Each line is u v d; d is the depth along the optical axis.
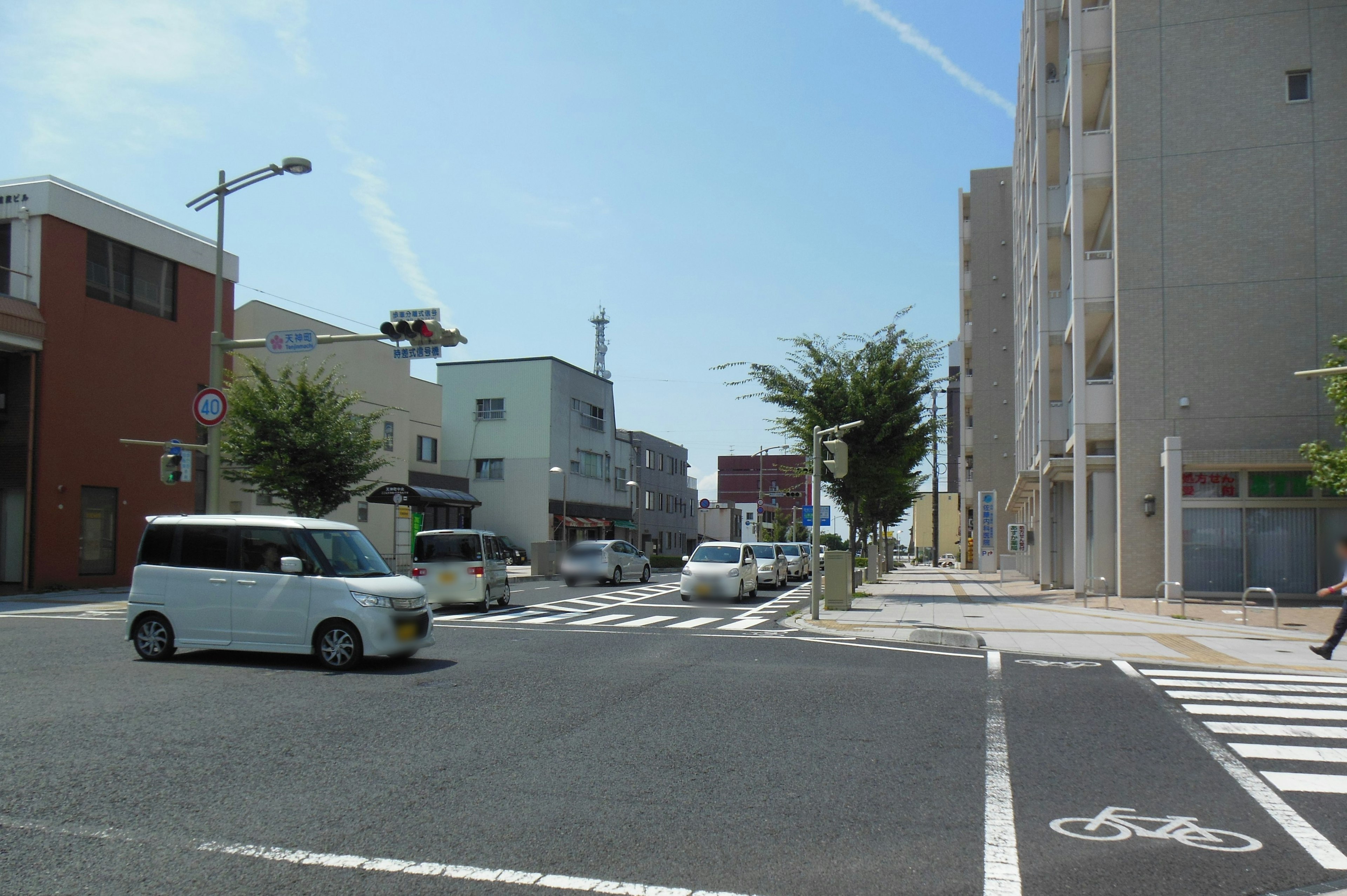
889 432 26.22
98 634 14.25
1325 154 21.53
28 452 24.02
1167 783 6.15
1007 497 50.00
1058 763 6.64
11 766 6.21
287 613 10.80
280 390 24.67
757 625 17.48
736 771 6.30
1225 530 21.70
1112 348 25.12
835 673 10.88
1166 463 21.64
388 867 4.45
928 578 43.28
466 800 5.55
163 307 28.14
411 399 47.81
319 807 5.38
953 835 5.04
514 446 52.78
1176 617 18.34
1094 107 26.41
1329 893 4.30
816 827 5.14
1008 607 21.39
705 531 68.00
